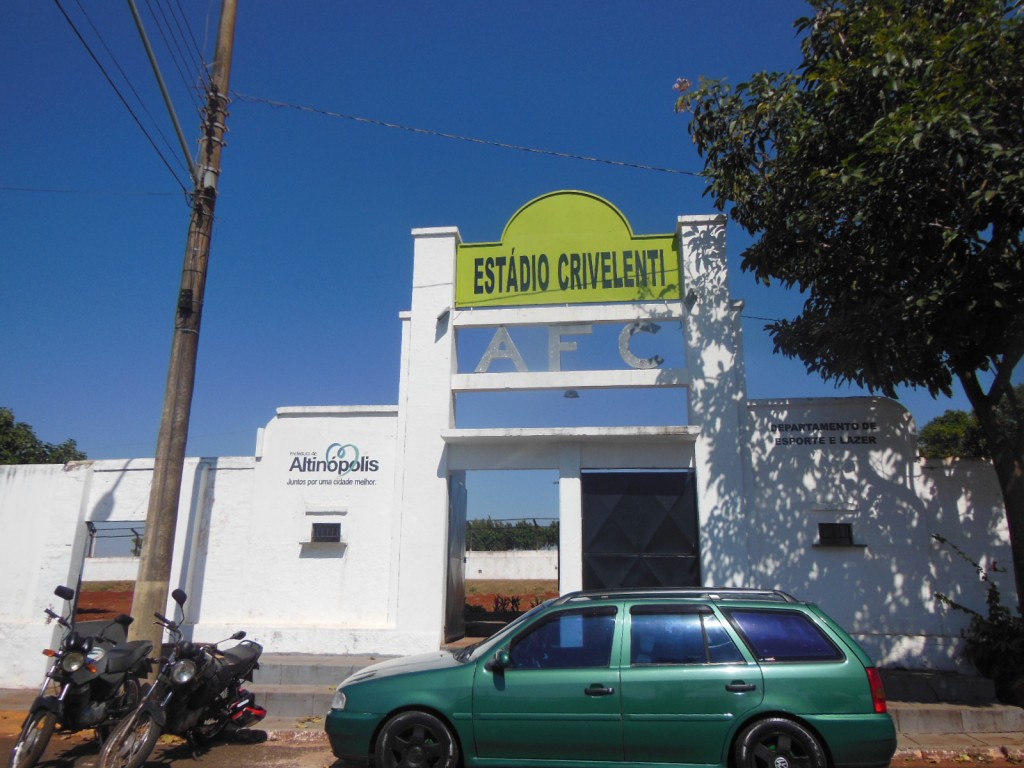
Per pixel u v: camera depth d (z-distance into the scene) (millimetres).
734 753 5914
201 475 12055
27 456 22000
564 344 11859
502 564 29141
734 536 10625
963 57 8133
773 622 6277
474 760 6133
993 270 8570
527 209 12336
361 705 6355
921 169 8188
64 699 6973
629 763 5984
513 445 11461
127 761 6562
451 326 11953
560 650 6348
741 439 11000
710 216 11820
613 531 11039
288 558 11594
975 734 8312
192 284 9789
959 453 15359
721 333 11375
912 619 10227
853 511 10648
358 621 11258
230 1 10438
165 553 9156
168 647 8203
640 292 11812
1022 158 7668
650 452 11227
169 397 9516
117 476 12398
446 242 12305
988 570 10250
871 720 5855
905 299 8602
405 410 11812
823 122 9320
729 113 10492
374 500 11664
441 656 7035
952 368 9945
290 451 11953
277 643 11062
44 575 12047
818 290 10312
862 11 9250
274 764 7500
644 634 6316
